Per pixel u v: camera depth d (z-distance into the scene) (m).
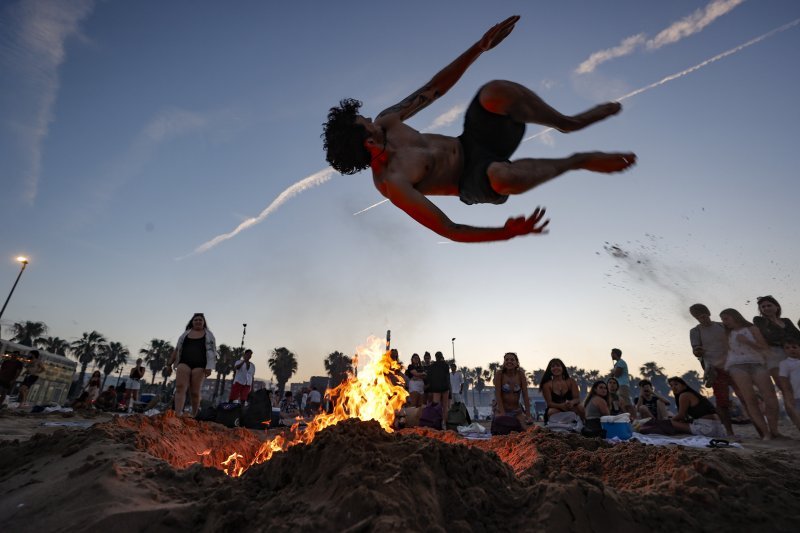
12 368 11.10
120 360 78.88
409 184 2.10
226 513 1.77
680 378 6.78
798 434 6.71
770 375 6.41
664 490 2.19
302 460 2.08
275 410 7.71
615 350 10.07
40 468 2.66
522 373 7.25
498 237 1.79
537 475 2.66
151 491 2.06
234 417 6.93
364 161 2.36
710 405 6.51
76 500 1.96
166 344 76.38
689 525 1.86
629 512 1.85
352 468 1.88
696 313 7.73
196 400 6.89
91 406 12.48
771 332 6.46
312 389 21.95
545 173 2.07
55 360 38.66
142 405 15.35
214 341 7.08
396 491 1.71
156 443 3.30
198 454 4.04
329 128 2.41
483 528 1.76
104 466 2.25
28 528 1.80
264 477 2.16
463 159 2.32
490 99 2.21
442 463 2.05
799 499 2.15
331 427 2.30
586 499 1.82
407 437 2.29
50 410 10.45
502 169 2.05
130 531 1.70
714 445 5.03
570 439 3.62
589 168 2.18
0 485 2.49
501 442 4.11
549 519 1.72
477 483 2.05
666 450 2.79
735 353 6.58
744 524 1.89
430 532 1.55
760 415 6.30
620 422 5.76
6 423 6.52
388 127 2.43
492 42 2.66
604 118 2.38
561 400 7.10
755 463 2.77
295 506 1.75
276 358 65.81
